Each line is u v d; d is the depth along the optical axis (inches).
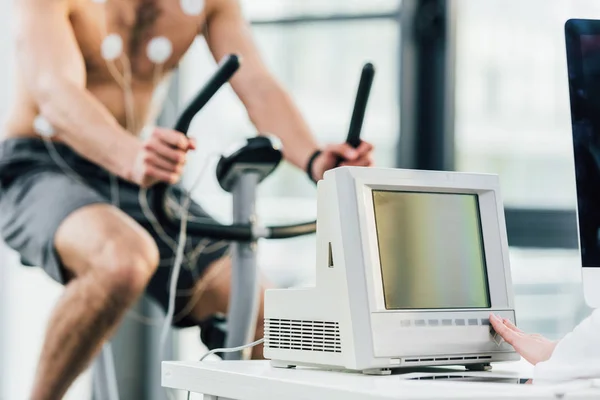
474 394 41.4
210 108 166.6
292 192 171.3
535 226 170.1
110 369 106.8
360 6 173.0
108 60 114.8
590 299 54.9
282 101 112.5
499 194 58.7
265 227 86.0
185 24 117.6
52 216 106.3
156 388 163.6
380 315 51.6
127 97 118.3
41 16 107.8
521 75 171.3
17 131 113.4
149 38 116.9
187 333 164.6
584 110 56.2
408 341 52.2
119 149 98.7
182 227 84.9
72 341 104.0
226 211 166.6
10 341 148.6
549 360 49.9
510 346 57.1
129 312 163.0
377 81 174.9
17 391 148.4
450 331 54.2
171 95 162.6
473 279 57.1
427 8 174.1
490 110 172.7
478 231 58.1
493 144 172.7
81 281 104.1
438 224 56.2
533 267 169.3
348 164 92.7
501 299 57.6
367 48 173.6
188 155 165.5
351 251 51.8
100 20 113.3
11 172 111.7
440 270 55.6
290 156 110.7
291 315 56.0
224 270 111.2
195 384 56.2
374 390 42.4
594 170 55.7
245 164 83.5
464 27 173.3
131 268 102.6
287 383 47.7
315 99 172.1
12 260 148.6
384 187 54.0
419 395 40.9
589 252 55.2
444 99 173.6
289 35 171.5
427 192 56.1
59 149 112.2
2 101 138.8
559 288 169.3
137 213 113.6
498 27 171.8
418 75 175.0
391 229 53.9
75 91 104.8
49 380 104.6
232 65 81.0
